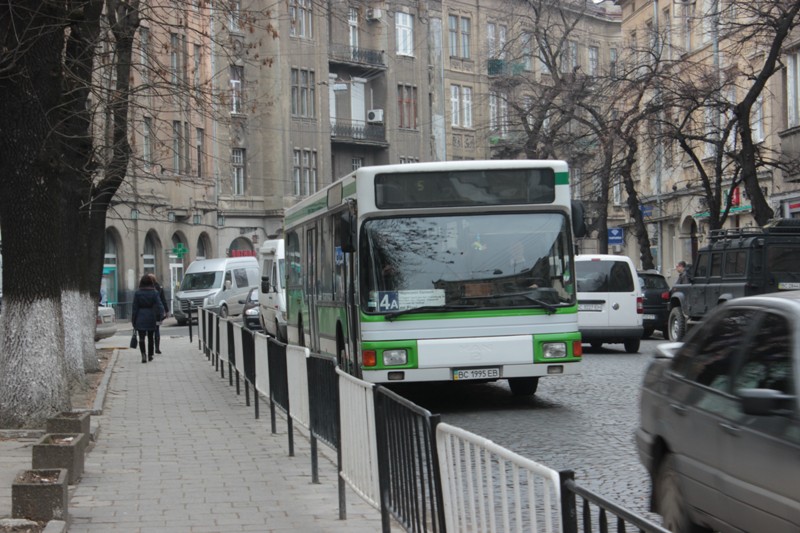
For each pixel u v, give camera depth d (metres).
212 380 21.59
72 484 9.88
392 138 68.56
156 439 13.23
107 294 51.91
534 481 4.08
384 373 14.27
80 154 18.75
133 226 52.47
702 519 6.48
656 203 47.47
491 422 13.74
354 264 14.79
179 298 50.84
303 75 63.06
